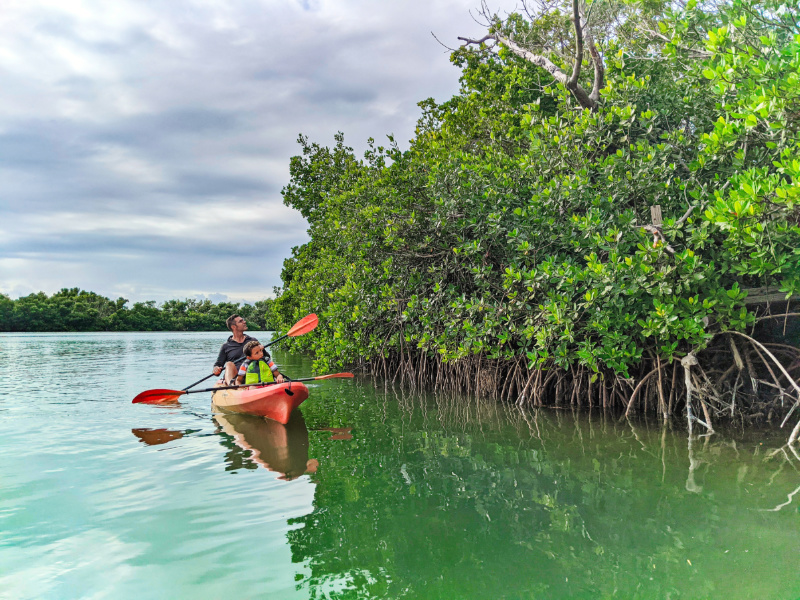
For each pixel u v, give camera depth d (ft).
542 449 17.66
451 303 28.78
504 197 27.50
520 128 33.83
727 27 16.88
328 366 40.01
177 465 15.76
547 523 11.28
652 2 23.62
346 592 8.52
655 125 25.72
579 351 21.65
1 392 32.55
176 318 254.27
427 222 33.94
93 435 20.02
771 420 20.48
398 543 10.36
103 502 12.47
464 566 9.42
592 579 8.91
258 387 24.25
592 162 25.08
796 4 17.20
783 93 14.48
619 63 25.09
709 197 18.51
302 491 13.38
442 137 39.75
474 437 19.75
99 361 61.16
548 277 23.16
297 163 68.23
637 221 22.41
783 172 14.37
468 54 42.42
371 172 49.52
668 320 18.16
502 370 30.48
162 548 10.02
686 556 9.64
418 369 37.65
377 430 21.21
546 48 38.17
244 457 16.75
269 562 9.53
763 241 16.49
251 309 267.18
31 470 15.11
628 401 24.20
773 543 10.02
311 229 66.18
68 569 9.19
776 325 21.34
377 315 36.86
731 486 13.21
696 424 20.75
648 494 12.84
